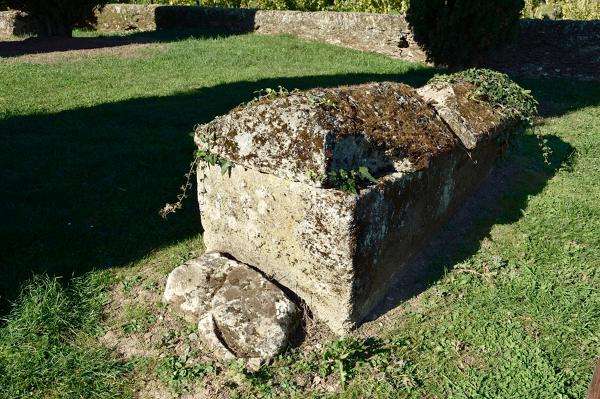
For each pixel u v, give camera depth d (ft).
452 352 11.16
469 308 12.35
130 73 35.83
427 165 12.39
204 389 10.23
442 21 35.63
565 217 16.46
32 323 11.42
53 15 51.62
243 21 54.13
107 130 24.11
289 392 10.16
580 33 36.73
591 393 7.73
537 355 10.87
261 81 33.76
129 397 10.14
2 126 24.07
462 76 17.78
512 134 18.48
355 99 12.28
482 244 15.12
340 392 10.19
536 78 38.55
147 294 12.87
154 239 15.17
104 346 11.34
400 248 12.82
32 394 10.07
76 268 13.67
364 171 11.02
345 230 10.59
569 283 13.34
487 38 35.35
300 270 11.79
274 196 11.65
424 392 10.22
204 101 29.12
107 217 16.26
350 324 11.50
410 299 12.79
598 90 34.01
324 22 47.47
